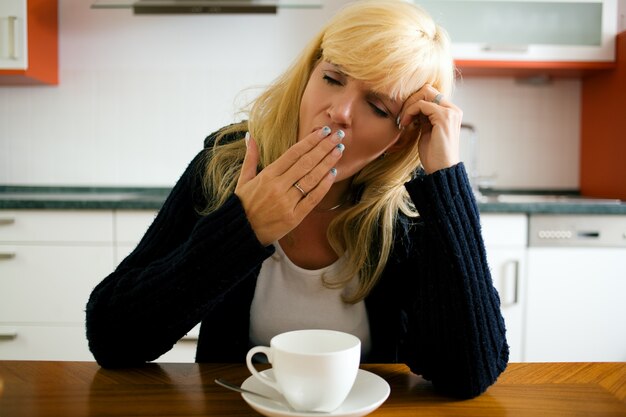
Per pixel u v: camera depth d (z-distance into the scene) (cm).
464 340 70
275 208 67
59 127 255
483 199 237
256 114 98
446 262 74
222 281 67
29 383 66
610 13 231
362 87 77
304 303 93
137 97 256
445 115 80
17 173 255
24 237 195
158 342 71
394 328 96
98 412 57
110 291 73
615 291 197
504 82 259
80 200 193
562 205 194
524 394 66
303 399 55
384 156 92
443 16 229
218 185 93
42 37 238
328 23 86
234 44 256
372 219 91
